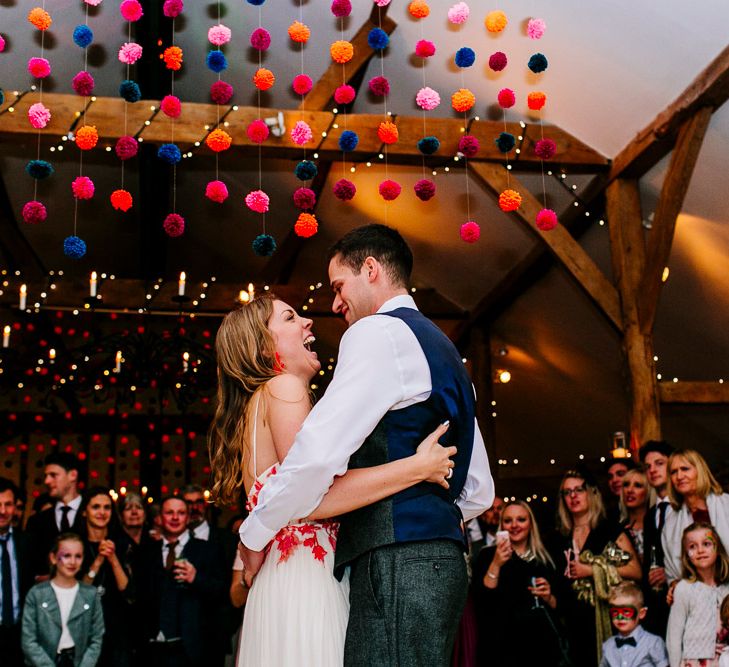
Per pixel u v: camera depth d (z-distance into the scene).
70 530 5.00
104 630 4.66
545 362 8.30
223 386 1.94
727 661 3.63
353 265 1.85
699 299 6.25
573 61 5.56
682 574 3.94
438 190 6.96
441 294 8.67
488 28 5.07
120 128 5.78
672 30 4.96
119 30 6.32
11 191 7.86
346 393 1.60
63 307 8.31
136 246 9.18
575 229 6.71
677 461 4.17
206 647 4.77
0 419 10.05
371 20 5.90
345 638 1.63
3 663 4.60
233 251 9.13
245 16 6.14
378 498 1.60
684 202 5.69
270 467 1.81
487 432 8.79
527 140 6.16
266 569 1.78
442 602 1.57
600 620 4.20
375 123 6.07
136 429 10.17
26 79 6.52
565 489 4.51
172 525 4.93
